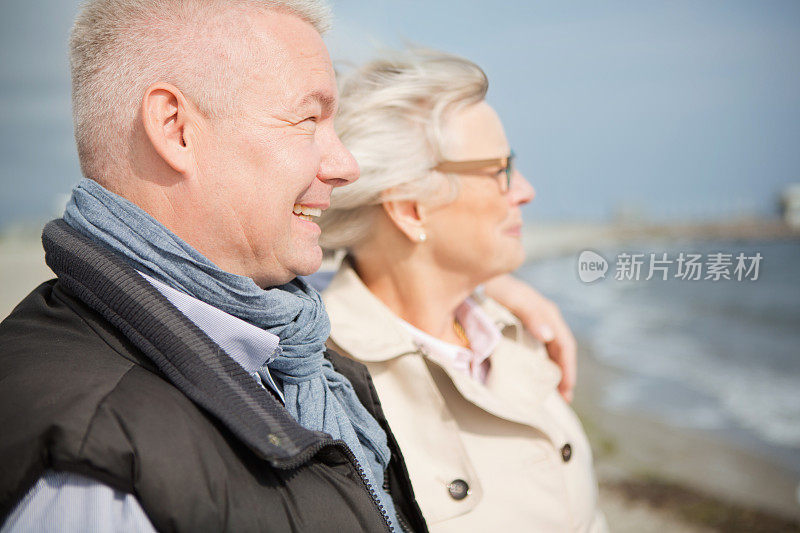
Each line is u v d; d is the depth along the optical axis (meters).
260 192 0.99
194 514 0.80
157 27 0.96
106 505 0.77
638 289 21.81
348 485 1.00
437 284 1.68
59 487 0.77
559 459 1.61
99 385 0.83
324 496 0.95
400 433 1.50
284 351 1.10
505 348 1.80
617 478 5.79
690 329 15.72
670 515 5.00
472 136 1.58
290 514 0.90
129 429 0.80
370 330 1.59
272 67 0.99
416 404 1.54
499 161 1.60
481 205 1.59
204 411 0.89
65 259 0.92
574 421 1.86
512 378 1.74
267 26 1.00
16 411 0.79
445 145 1.56
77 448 0.76
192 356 0.88
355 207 1.63
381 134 1.55
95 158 0.99
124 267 0.91
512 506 1.50
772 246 23.03
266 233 1.01
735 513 5.04
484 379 1.79
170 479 0.79
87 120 0.98
